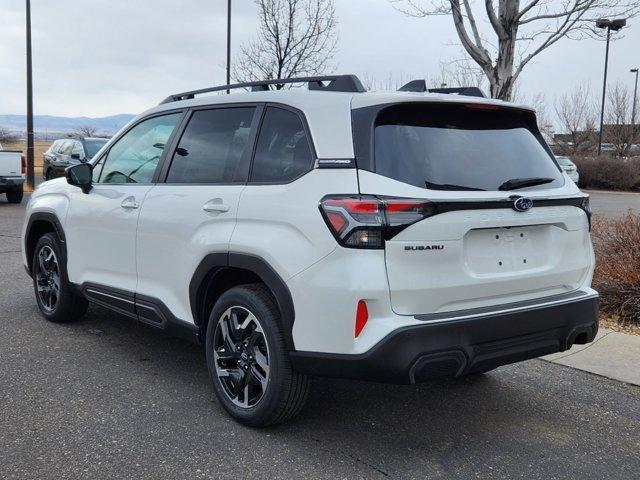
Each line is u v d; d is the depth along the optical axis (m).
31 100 20.08
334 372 3.21
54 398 4.06
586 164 32.47
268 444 3.51
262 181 3.67
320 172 3.32
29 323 5.72
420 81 3.78
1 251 9.39
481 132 3.63
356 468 3.28
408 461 3.37
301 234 3.29
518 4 7.58
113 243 4.70
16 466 3.20
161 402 4.04
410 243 3.09
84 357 4.86
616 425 3.93
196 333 4.03
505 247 3.44
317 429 3.72
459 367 3.20
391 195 3.11
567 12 7.56
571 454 3.52
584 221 3.84
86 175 4.96
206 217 3.86
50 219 5.47
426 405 4.16
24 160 15.97
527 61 7.88
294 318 3.30
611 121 41.38
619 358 5.16
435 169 3.30
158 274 4.28
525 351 3.46
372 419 3.90
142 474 3.16
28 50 19.67
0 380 4.34
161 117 4.65
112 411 3.89
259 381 3.59
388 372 3.07
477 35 7.81
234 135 3.99
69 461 3.26
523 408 4.15
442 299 3.20
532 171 3.68
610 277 6.41
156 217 4.26
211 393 4.21
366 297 3.06
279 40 15.32
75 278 5.21
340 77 3.71
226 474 3.18
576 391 4.48
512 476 3.25
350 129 3.32
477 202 3.25
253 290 3.62
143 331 5.57
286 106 3.70
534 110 3.88
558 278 3.67
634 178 32.00
